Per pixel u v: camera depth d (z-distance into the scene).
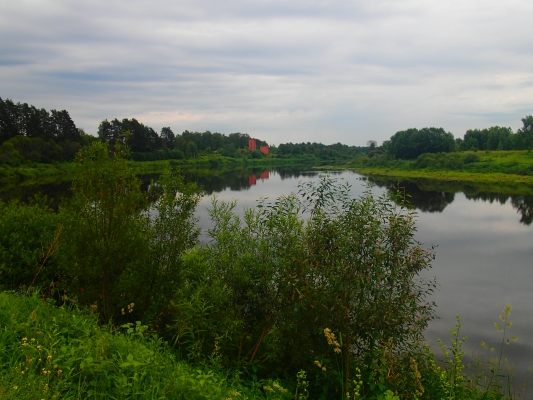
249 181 64.94
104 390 3.90
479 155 85.44
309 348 6.23
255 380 5.81
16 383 3.41
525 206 38.31
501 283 15.80
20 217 9.63
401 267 6.12
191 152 124.06
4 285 8.30
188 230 7.71
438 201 42.69
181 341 6.47
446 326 11.80
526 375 8.94
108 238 7.12
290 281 5.87
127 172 7.30
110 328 5.79
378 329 5.94
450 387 5.91
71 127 87.00
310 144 181.50
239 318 6.27
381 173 84.81
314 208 6.63
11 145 67.06
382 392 5.52
